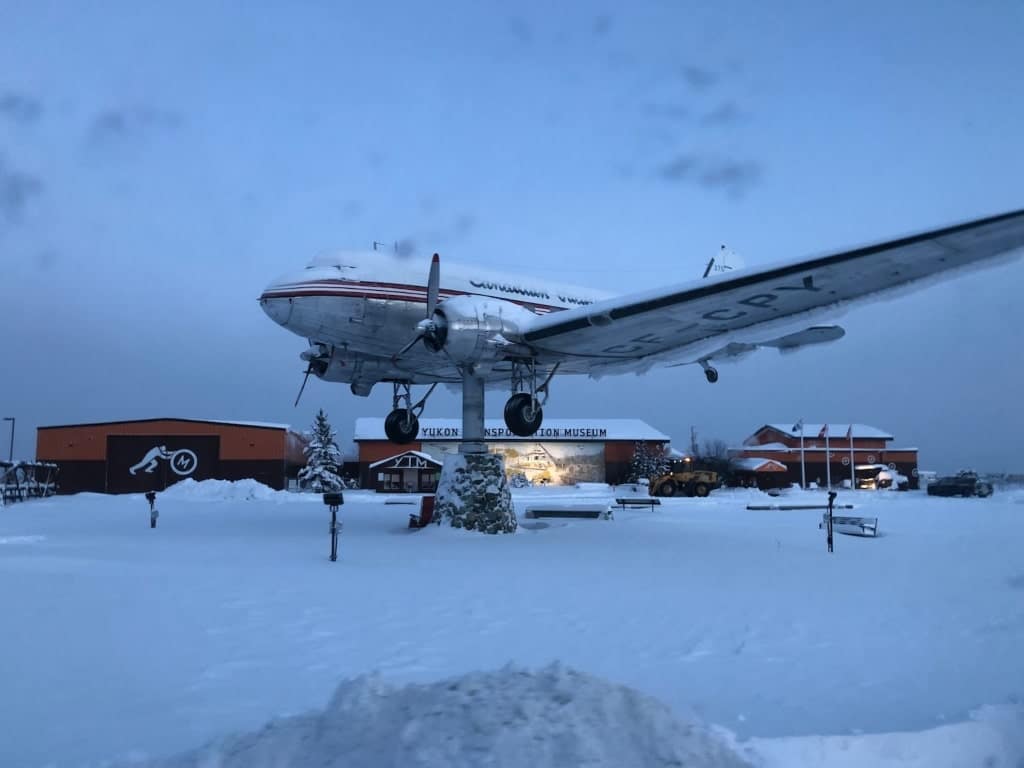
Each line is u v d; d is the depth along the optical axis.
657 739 3.08
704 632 6.29
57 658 5.12
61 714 4.05
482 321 13.91
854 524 16.19
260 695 4.41
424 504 15.89
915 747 3.67
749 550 12.18
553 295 16.64
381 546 12.26
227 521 18.70
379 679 3.63
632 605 7.38
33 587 7.52
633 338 13.96
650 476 46.59
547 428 48.97
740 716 4.14
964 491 39.19
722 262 21.58
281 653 5.37
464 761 2.87
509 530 14.71
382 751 3.02
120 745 3.60
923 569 10.16
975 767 3.68
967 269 10.03
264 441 40.75
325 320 14.28
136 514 21.97
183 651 5.38
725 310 12.17
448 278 15.14
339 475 47.41
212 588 7.78
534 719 3.06
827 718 4.14
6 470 32.56
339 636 5.91
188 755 3.24
